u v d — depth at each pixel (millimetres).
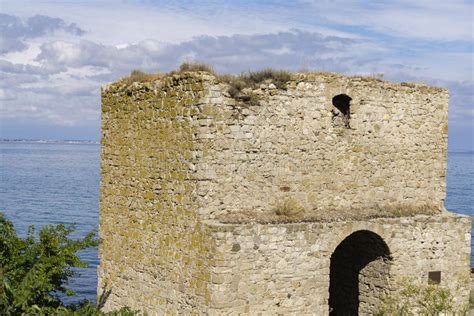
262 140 17156
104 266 20766
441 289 18359
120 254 19891
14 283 18500
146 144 18609
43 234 19641
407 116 19609
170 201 17484
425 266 18938
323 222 17297
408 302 18609
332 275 21359
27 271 19062
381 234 18172
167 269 17547
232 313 15867
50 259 19062
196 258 16359
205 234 16016
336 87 18344
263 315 16344
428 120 19984
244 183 16891
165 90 17719
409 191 19656
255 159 17062
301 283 16875
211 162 16391
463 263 19516
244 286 16031
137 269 18984
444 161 20312
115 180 20234
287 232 16641
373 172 19031
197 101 16422
